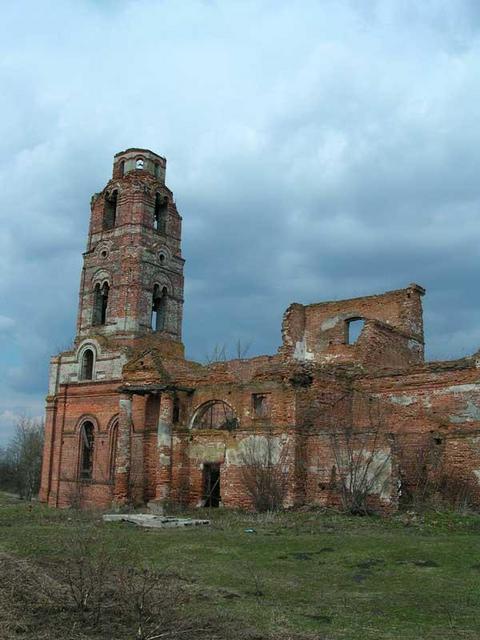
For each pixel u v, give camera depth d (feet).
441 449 87.56
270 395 94.53
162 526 72.90
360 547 55.26
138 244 168.14
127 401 110.52
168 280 174.70
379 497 81.30
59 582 40.04
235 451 95.91
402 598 38.58
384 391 98.02
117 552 51.83
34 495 207.92
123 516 80.38
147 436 111.86
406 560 49.44
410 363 115.34
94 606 35.17
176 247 179.42
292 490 88.17
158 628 31.45
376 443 83.20
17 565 44.86
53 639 30.35
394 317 119.65
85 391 141.28
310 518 76.95
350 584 42.47
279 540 60.39
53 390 155.02
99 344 153.89
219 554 53.78
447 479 84.79
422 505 79.92
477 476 83.35
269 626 32.96
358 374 100.94
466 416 90.12
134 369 111.34
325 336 126.62
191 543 59.31
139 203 171.63
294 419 90.58
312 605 37.19
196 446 101.19
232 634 31.45
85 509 106.52
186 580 43.78
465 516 71.00
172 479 102.27
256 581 42.04
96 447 136.46
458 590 40.29
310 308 129.80
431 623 33.42
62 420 143.64
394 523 70.64
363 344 107.65
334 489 87.04
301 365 94.02
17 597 36.76
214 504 101.86
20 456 237.04
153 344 159.22
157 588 39.32
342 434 86.99
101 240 173.58
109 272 169.89
